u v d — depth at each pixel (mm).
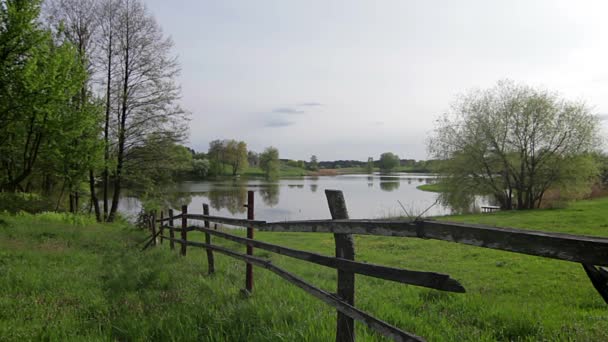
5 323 3873
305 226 3305
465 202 33125
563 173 29625
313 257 3223
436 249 13414
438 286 2090
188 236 18016
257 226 4598
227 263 8320
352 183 94562
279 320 3799
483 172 32781
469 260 11133
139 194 25109
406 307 5094
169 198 26719
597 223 17188
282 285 5598
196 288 5453
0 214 16047
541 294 6910
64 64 17141
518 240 1662
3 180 20562
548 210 26047
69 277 6398
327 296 3020
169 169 25078
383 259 11695
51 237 12266
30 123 17094
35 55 15570
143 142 24000
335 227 2877
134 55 23516
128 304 4680
